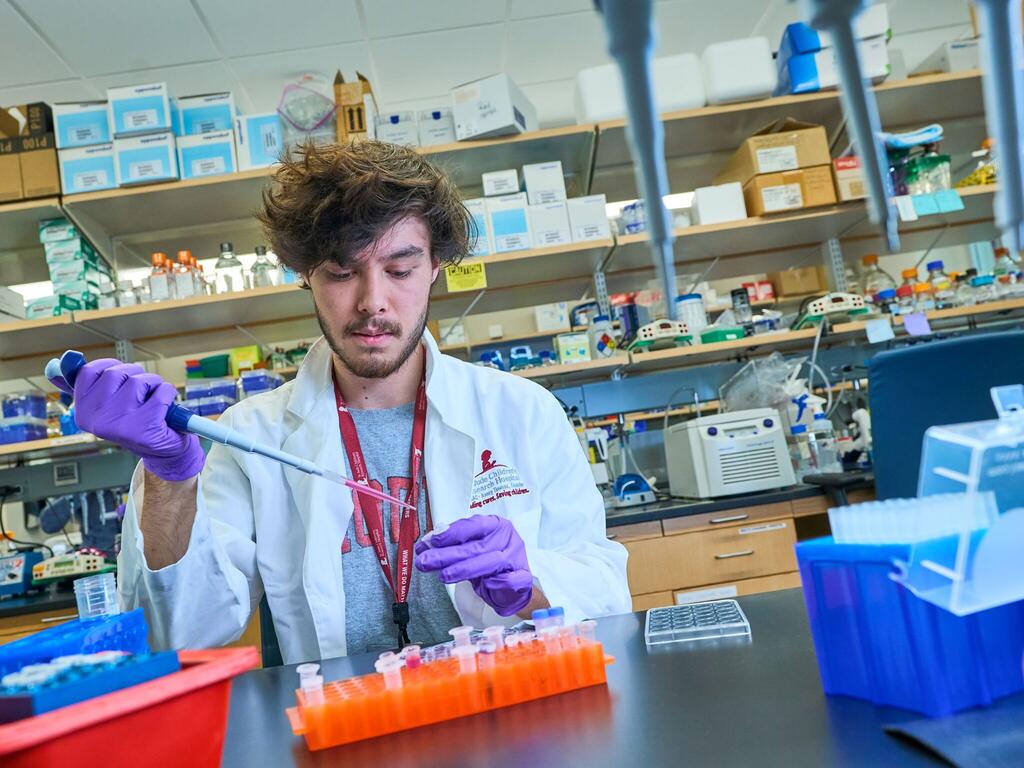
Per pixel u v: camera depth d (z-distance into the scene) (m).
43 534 3.46
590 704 0.65
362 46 4.04
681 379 3.34
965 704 0.53
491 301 3.72
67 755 0.43
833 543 0.60
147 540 1.09
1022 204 0.39
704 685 0.66
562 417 1.53
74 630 0.67
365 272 1.21
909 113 3.49
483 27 4.01
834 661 0.60
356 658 1.01
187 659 0.54
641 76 0.34
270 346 3.92
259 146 3.11
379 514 1.35
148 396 0.93
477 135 3.12
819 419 2.86
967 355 1.95
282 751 0.62
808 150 3.13
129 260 3.63
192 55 3.94
